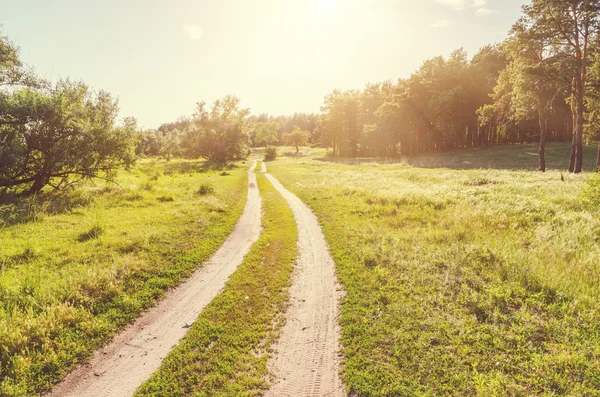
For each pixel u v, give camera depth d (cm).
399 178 3116
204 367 612
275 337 706
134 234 1248
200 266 1095
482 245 1054
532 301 729
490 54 6419
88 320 739
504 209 1501
